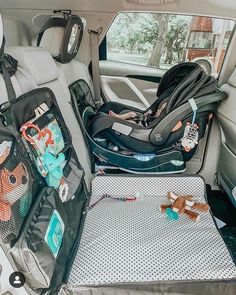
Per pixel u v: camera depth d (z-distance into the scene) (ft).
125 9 5.99
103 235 3.51
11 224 2.37
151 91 6.98
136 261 3.07
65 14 5.47
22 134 2.95
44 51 4.23
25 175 2.71
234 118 4.78
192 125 5.11
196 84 5.00
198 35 6.13
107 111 6.19
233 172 5.22
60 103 4.34
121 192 4.44
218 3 5.57
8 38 6.00
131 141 5.24
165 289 2.81
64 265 2.91
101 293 2.79
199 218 3.84
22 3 5.88
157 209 4.06
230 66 6.03
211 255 3.17
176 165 5.38
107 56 6.86
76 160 4.14
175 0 5.70
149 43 6.54
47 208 2.92
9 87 2.99
